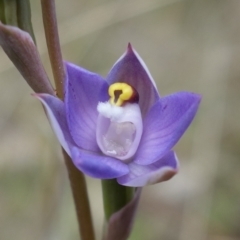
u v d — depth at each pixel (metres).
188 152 0.34
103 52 0.38
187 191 0.31
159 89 0.40
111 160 0.20
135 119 0.20
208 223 0.31
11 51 0.20
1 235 0.30
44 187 0.28
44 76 0.20
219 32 0.40
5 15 0.20
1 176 0.31
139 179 0.20
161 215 0.32
